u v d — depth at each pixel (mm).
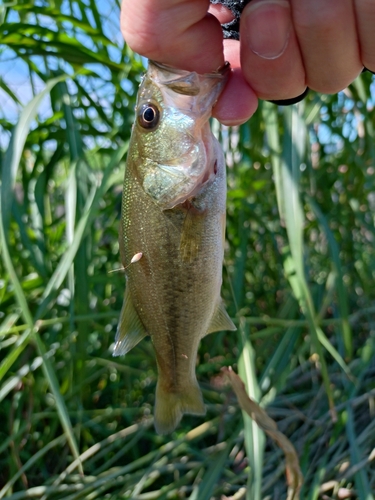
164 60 141
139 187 147
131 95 266
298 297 215
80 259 224
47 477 250
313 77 132
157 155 144
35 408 268
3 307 271
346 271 322
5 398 281
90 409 282
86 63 247
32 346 265
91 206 204
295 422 254
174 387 161
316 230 343
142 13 128
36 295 277
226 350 317
